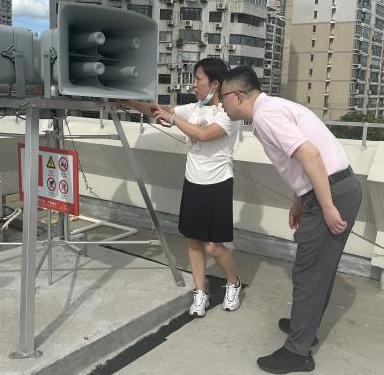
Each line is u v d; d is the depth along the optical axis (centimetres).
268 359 278
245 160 426
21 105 262
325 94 7988
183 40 5362
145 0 5197
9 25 279
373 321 339
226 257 339
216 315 342
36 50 287
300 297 271
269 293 381
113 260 402
